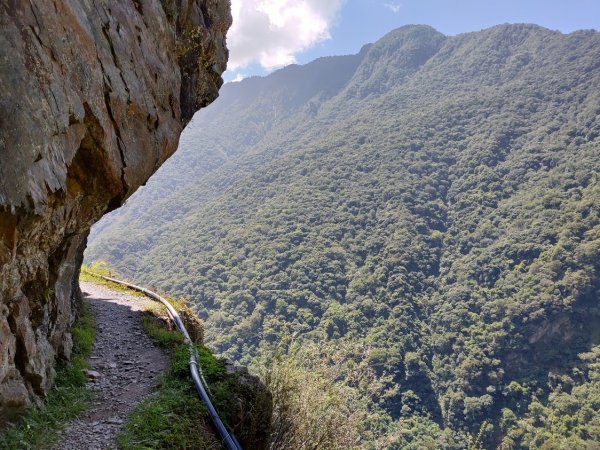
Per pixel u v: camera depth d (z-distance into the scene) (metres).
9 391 3.86
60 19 3.94
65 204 4.49
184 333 8.81
